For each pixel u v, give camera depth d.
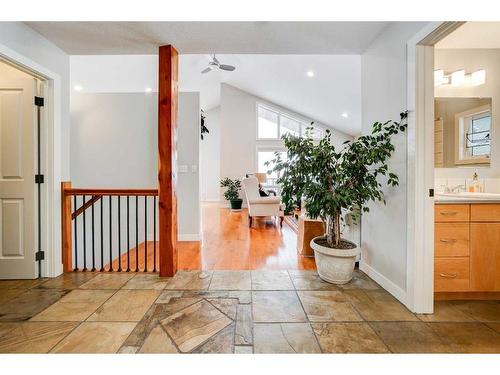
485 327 1.76
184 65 5.73
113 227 4.16
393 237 2.21
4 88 2.47
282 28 2.30
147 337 1.64
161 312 1.93
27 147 2.49
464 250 2.04
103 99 4.07
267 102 8.31
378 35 2.41
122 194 2.73
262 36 2.45
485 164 2.65
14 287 2.35
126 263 3.30
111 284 2.43
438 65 2.63
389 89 2.26
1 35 1.99
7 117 2.48
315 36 2.43
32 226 2.51
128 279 2.55
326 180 2.45
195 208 4.13
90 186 4.10
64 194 2.69
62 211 2.69
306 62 5.11
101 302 2.08
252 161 8.27
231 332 1.69
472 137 2.65
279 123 8.42
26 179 2.49
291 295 2.21
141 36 2.43
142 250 3.83
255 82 7.23
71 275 2.64
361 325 1.78
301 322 1.81
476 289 2.04
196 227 4.12
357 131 8.01
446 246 2.04
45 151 2.54
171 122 2.59
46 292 2.25
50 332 1.68
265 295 2.21
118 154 4.10
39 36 2.37
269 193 7.20
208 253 3.45
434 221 2.00
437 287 2.04
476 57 2.62
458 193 2.52
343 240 2.69
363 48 2.66
